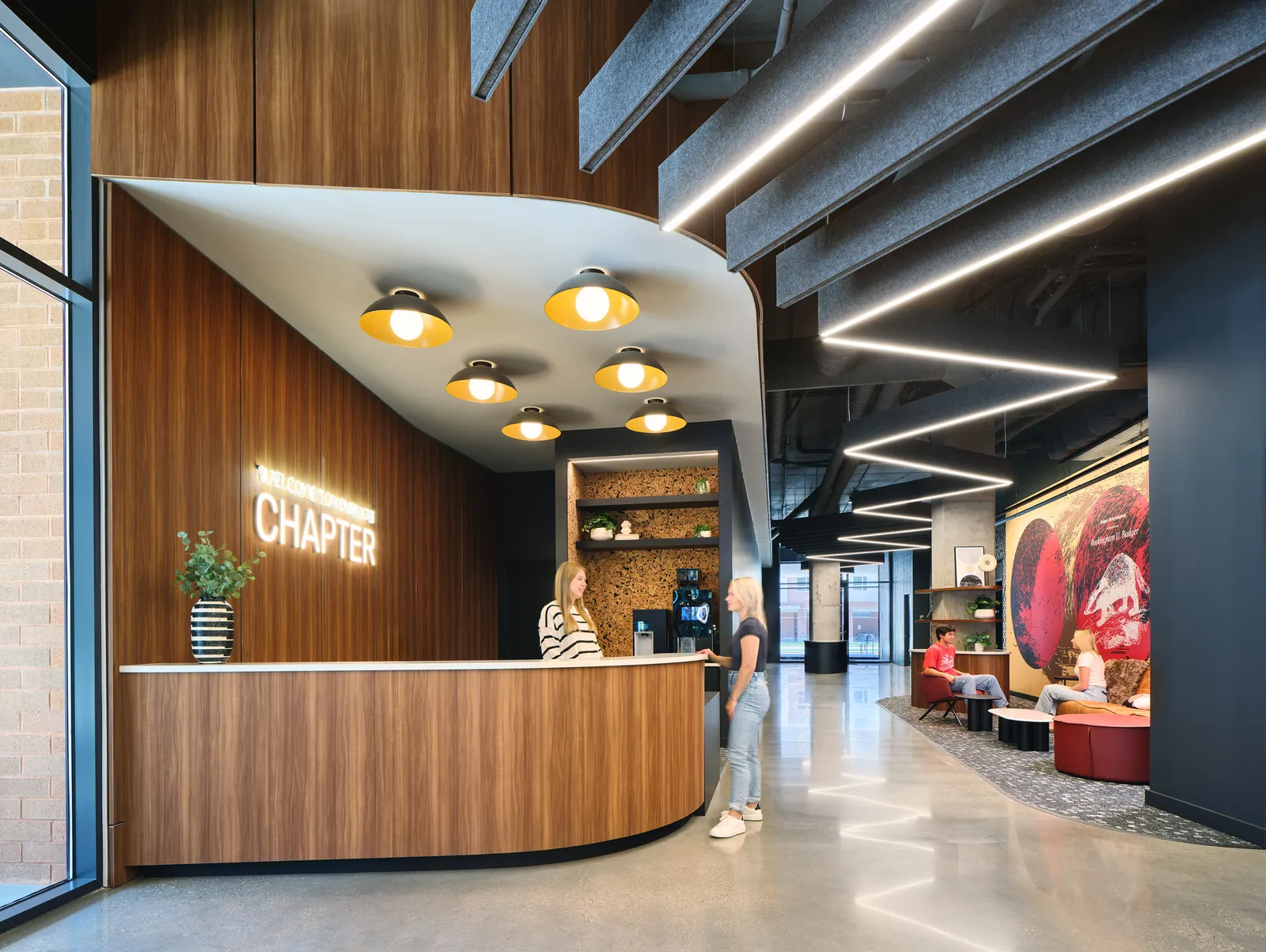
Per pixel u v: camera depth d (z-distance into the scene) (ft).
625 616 28.94
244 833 13.69
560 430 28.30
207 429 16.08
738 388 24.62
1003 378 23.57
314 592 20.76
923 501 45.88
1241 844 15.83
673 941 10.97
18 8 11.83
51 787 13.01
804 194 13.17
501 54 10.51
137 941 10.98
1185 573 18.34
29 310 13.35
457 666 14.17
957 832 16.66
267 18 14.08
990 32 10.29
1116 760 21.95
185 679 13.76
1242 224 17.10
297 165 13.82
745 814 17.49
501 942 10.94
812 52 10.76
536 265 16.60
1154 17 10.23
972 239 14.34
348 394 23.43
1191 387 18.48
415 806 13.98
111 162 13.48
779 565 101.09
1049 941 11.05
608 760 15.03
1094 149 12.76
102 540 13.11
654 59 10.66
